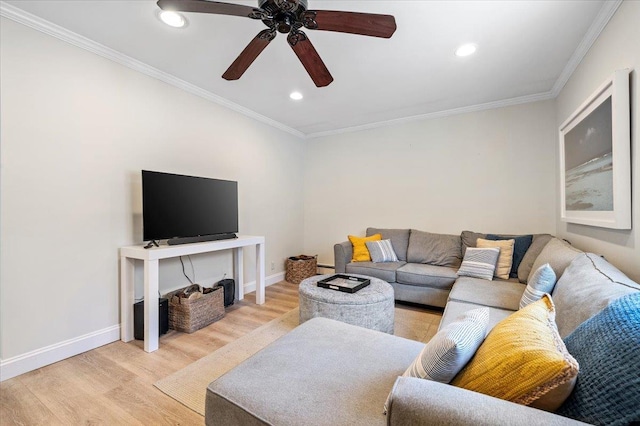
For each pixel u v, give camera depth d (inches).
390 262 144.8
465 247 135.0
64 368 79.1
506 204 139.3
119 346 92.4
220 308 115.6
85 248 89.0
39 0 71.2
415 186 161.9
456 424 26.6
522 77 113.0
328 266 192.1
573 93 103.2
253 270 157.3
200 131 126.5
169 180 104.3
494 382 32.1
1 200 73.3
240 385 43.2
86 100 89.4
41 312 80.0
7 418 60.5
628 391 24.6
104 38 87.6
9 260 74.5
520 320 38.0
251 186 154.8
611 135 69.1
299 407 38.5
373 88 123.4
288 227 184.7
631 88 63.6
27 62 77.4
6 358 74.0
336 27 62.6
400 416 29.5
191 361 83.3
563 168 108.3
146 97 106.0
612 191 68.7
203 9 56.6
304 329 62.7
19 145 76.1
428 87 122.3
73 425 58.6
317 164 195.9
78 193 87.5
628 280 46.6
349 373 46.1
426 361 37.0
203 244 107.7
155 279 90.7
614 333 29.8
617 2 68.3
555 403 29.3
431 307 128.4
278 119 166.1
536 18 77.5
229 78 82.9
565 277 60.8
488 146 143.0
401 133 165.9
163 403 65.3
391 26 62.1
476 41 88.4
